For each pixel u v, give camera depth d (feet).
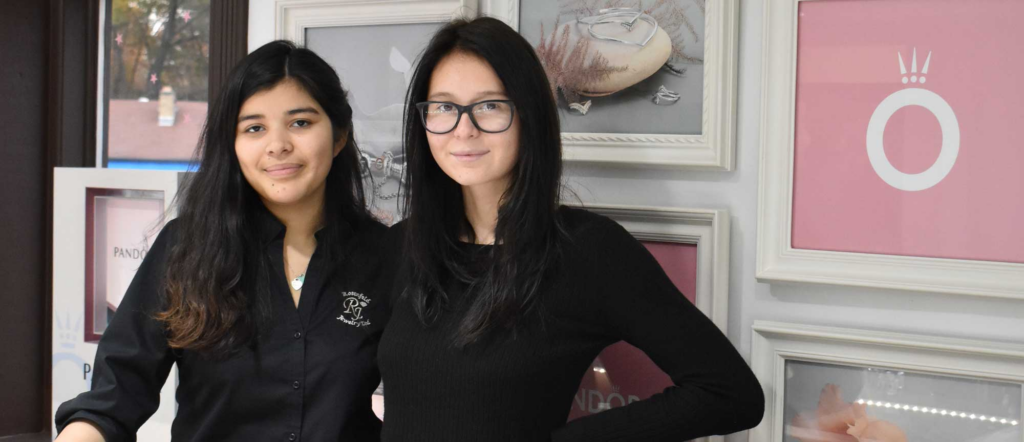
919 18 3.67
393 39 4.70
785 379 4.00
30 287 6.03
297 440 3.75
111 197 5.18
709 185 4.14
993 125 3.57
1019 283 3.52
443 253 3.56
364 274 3.99
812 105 3.87
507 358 3.26
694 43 4.05
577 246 3.36
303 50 3.85
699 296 4.07
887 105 3.74
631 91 4.19
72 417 3.65
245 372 3.75
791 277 3.87
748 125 4.05
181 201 4.07
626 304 3.28
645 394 4.22
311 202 3.99
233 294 3.75
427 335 3.43
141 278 3.94
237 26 5.12
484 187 3.58
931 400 3.74
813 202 3.89
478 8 4.51
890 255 3.75
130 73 5.93
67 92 5.99
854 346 3.82
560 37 4.32
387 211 4.76
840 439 3.90
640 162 4.13
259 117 3.69
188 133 5.74
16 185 5.91
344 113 3.96
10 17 5.80
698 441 4.14
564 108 4.34
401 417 3.43
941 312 3.75
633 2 4.17
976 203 3.61
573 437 3.28
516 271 3.30
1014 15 3.51
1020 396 3.57
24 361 6.03
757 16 4.00
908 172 3.72
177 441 3.91
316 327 3.83
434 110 3.41
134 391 3.83
